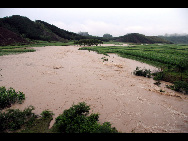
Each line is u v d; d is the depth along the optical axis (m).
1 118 6.63
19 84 12.56
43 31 118.06
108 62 24.41
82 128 6.15
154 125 7.41
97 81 14.18
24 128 6.56
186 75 16.27
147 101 10.10
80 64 21.92
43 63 21.48
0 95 8.80
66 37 139.88
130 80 14.84
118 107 9.17
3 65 18.98
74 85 12.84
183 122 7.71
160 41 183.25
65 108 8.79
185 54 35.25
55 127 6.60
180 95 11.13
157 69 20.03
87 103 9.55
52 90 11.55
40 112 8.17
